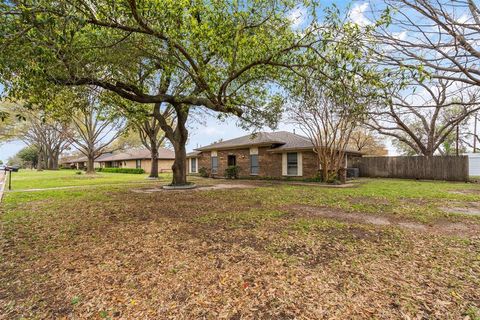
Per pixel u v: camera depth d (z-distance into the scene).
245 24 5.29
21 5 3.66
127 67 6.25
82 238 4.35
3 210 6.80
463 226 4.96
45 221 5.55
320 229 4.73
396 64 2.42
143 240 4.21
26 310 2.32
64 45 4.27
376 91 4.29
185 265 3.22
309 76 5.75
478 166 20.34
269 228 4.82
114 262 3.34
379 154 29.67
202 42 5.50
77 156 57.47
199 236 4.39
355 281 2.77
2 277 2.96
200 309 2.31
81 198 8.91
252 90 9.43
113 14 4.52
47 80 5.09
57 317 2.22
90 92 7.20
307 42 5.11
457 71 2.15
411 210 6.36
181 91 9.84
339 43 4.01
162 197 9.04
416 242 4.02
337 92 4.93
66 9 4.05
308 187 11.94
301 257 3.43
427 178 16.09
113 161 41.56
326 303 2.37
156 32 4.90
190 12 5.11
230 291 2.60
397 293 2.52
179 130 12.30
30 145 41.34
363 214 6.01
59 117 8.05
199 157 22.50
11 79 4.91
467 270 3.00
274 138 17.81
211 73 6.03
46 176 22.33
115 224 5.25
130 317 2.21
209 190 11.02
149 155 32.97
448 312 2.21
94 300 2.47
